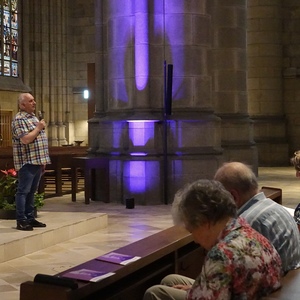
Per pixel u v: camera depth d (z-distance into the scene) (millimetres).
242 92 18297
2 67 26531
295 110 24688
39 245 8570
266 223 4297
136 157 13125
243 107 18375
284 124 24453
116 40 13633
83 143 29531
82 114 29516
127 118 13297
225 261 3195
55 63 28688
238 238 3305
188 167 13180
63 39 28938
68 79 29312
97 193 13812
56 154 14688
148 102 13312
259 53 24203
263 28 24094
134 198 13055
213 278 3180
